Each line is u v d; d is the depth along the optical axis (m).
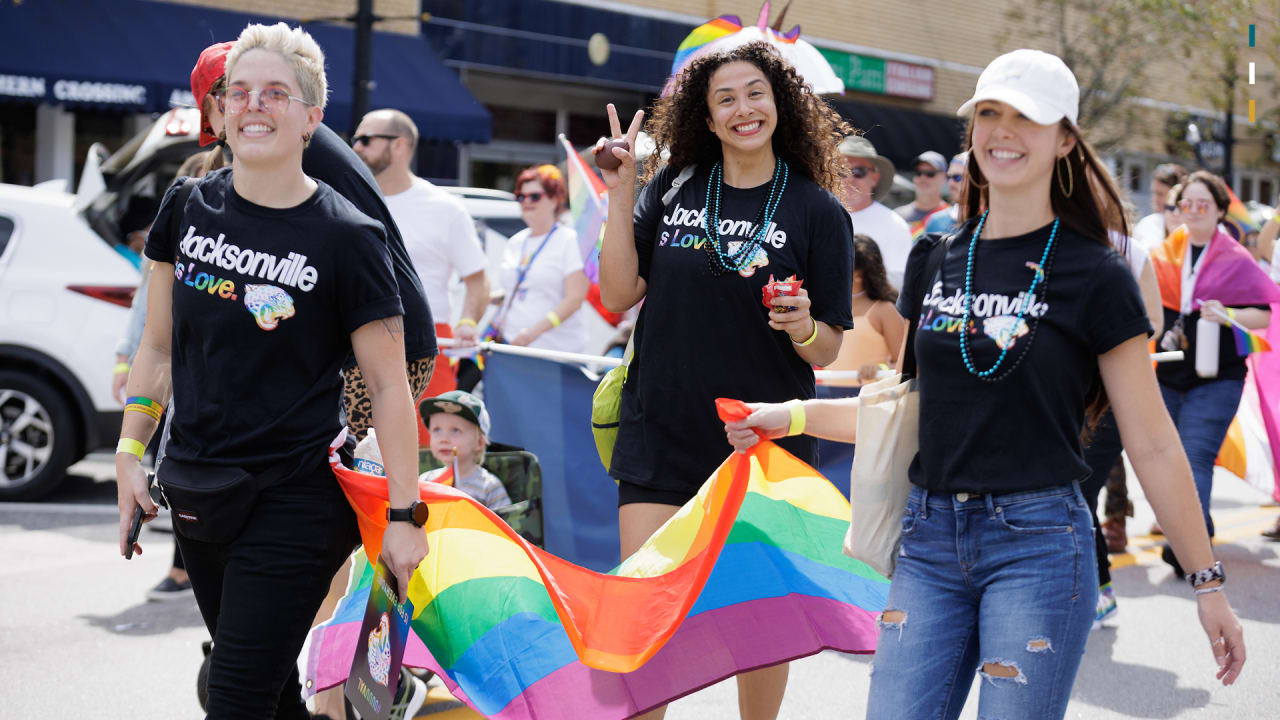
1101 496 9.02
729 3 19.59
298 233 2.71
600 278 3.54
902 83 22.55
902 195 14.22
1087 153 2.60
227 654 2.72
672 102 3.54
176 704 4.59
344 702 3.73
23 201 7.81
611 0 18.42
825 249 3.42
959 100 23.62
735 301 3.37
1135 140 23.36
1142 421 2.53
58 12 14.05
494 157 18.80
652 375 3.43
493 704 3.08
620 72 18.64
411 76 16.14
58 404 7.75
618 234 3.47
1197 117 24.14
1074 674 2.53
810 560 3.33
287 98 2.70
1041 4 21.91
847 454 5.23
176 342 2.81
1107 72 21.86
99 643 5.26
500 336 7.42
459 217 5.86
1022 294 2.57
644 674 3.07
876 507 2.76
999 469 2.56
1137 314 2.51
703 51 3.55
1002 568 2.56
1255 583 6.62
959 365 2.61
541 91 19.14
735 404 3.01
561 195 7.39
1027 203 2.62
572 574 3.17
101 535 7.13
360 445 3.76
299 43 2.76
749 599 3.23
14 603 5.80
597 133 19.89
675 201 3.53
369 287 2.74
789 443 3.50
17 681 4.77
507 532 3.16
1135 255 2.64
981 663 2.54
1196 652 5.42
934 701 2.58
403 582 2.77
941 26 23.09
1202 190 6.48
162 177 8.04
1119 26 21.14
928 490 2.66
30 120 15.03
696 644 3.13
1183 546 2.53
